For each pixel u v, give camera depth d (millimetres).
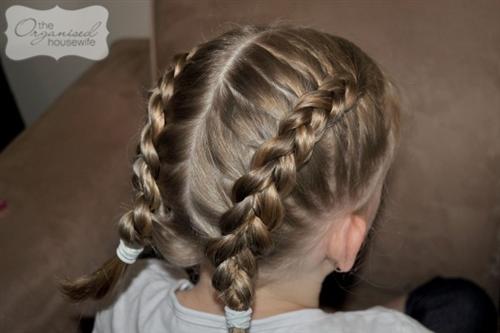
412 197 776
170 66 515
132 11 932
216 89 462
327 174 466
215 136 455
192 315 542
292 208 472
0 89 994
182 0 769
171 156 473
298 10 730
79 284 574
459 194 767
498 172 748
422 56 718
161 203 496
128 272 653
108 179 757
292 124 430
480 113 723
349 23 723
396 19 719
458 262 823
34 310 649
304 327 529
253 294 489
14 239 678
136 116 833
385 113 522
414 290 852
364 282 872
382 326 579
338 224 511
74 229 705
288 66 457
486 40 708
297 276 533
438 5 715
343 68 483
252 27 524
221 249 458
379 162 512
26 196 725
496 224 791
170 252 525
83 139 804
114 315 626
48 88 1011
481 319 806
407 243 815
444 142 740
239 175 453
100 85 887
